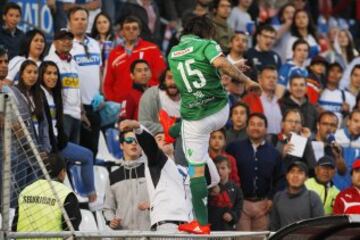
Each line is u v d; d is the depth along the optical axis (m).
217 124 31.41
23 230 32.09
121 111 43.94
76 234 28.69
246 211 42.38
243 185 43.09
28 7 48.44
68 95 42.50
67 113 42.38
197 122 31.31
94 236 28.75
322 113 46.44
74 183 41.47
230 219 39.97
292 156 44.47
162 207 32.88
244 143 43.44
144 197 36.91
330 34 59.72
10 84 41.12
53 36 46.59
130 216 36.78
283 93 51.34
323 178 43.25
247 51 52.84
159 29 55.47
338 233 24.69
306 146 45.09
